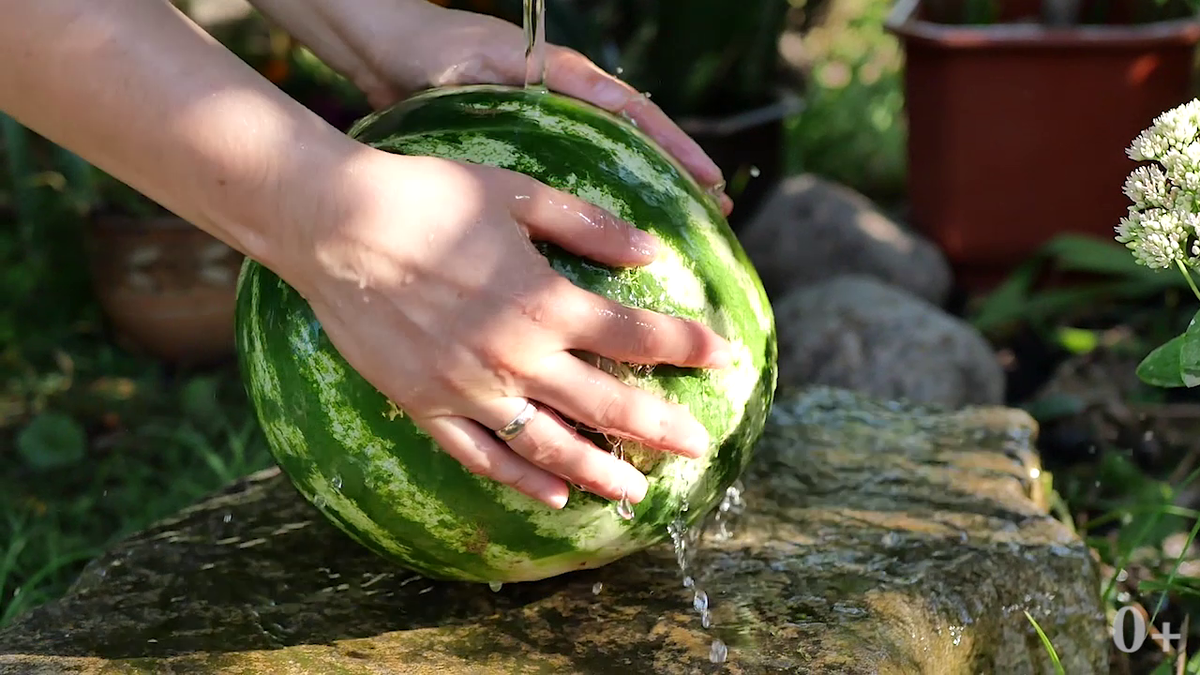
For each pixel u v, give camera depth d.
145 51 1.06
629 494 1.20
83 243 3.19
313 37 1.66
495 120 1.33
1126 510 1.93
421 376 1.12
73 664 1.30
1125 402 2.55
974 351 2.60
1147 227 1.22
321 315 1.14
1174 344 1.35
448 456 1.23
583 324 1.11
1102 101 2.84
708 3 3.06
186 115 1.06
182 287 2.77
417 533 1.29
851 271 3.12
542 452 1.15
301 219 1.08
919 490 1.69
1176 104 2.88
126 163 1.09
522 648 1.33
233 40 3.07
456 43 1.58
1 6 1.03
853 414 1.96
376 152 1.10
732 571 1.48
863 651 1.30
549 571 1.36
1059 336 2.86
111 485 2.42
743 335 1.32
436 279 1.08
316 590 1.46
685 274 1.27
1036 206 2.97
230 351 2.90
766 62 3.27
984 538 1.55
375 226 1.07
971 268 3.15
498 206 1.11
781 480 1.72
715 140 3.09
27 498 2.36
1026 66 2.85
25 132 3.13
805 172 3.89
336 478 1.28
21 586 2.02
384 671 1.29
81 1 1.05
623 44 3.38
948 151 3.00
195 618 1.40
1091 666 1.52
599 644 1.33
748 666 1.28
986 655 1.43
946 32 2.89
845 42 4.90
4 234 3.39
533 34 1.47
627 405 1.14
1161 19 3.04
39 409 2.71
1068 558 1.52
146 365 2.92
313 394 1.25
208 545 1.57
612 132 1.36
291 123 1.08
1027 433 1.88
